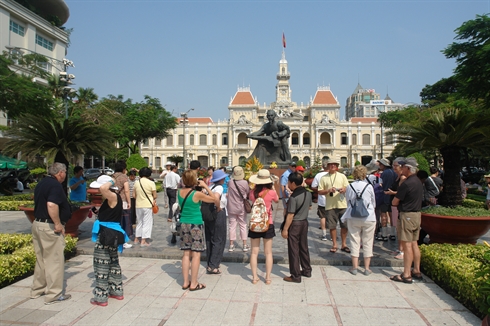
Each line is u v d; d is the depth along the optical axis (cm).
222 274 601
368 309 460
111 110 3241
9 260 554
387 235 834
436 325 416
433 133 859
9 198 1639
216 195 583
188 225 521
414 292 522
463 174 3127
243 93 8244
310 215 1270
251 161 1592
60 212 493
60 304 475
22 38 3053
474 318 436
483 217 638
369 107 13300
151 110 3666
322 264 663
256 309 457
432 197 772
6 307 464
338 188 724
